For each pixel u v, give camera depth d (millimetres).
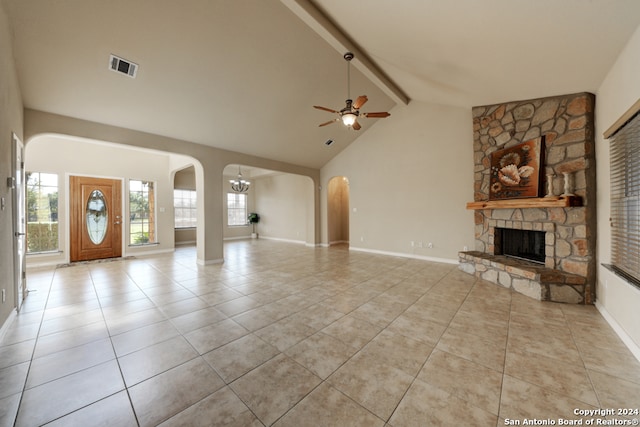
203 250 5469
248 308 3074
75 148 5750
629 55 2225
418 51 3184
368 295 3508
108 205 6215
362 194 6965
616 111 2545
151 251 6887
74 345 2250
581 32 2121
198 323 2676
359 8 2625
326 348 2189
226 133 5129
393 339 2334
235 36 3211
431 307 3070
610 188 2703
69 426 1414
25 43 2666
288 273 4723
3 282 2416
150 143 4578
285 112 4938
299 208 9227
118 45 2938
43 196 5418
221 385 1735
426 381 1768
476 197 4668
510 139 4125
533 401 1579
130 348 2201
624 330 2295
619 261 2508
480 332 2455
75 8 2518
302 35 3439
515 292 3588
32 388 1708
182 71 3473
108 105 3688
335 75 4367
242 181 9805
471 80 3604
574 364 1947
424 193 5766
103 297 3471
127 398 1619
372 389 1691
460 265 4816
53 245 5559
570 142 3344
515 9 1979
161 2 2656
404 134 6047
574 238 3260
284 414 1489
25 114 3361
